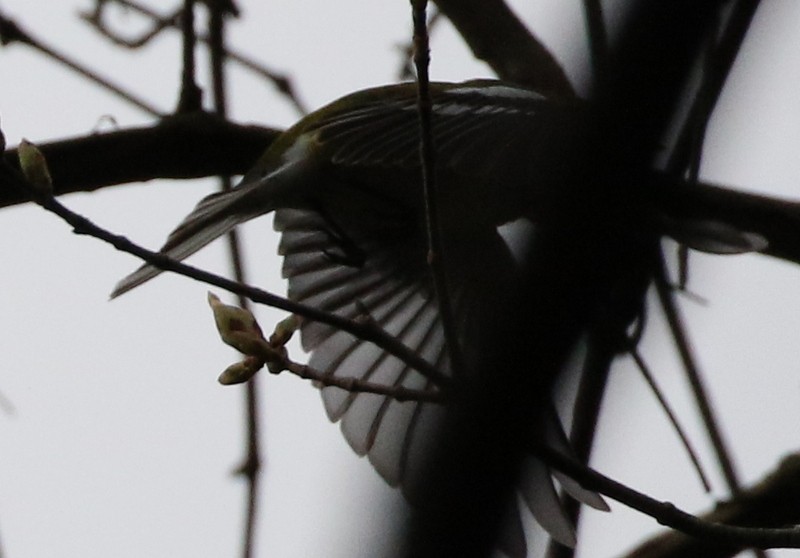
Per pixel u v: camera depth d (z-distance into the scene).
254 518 9.45
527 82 9.53
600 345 8.01
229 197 8.16
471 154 7.20
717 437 8.56
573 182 6.90
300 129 8.80
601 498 7.59
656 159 7.04
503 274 8.54
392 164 7.30
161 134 9.37
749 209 8.21
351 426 8.34
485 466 7.11
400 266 8.80
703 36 6.20
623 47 6.32
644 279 7.79
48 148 9.29
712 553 8.34
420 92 6.31
